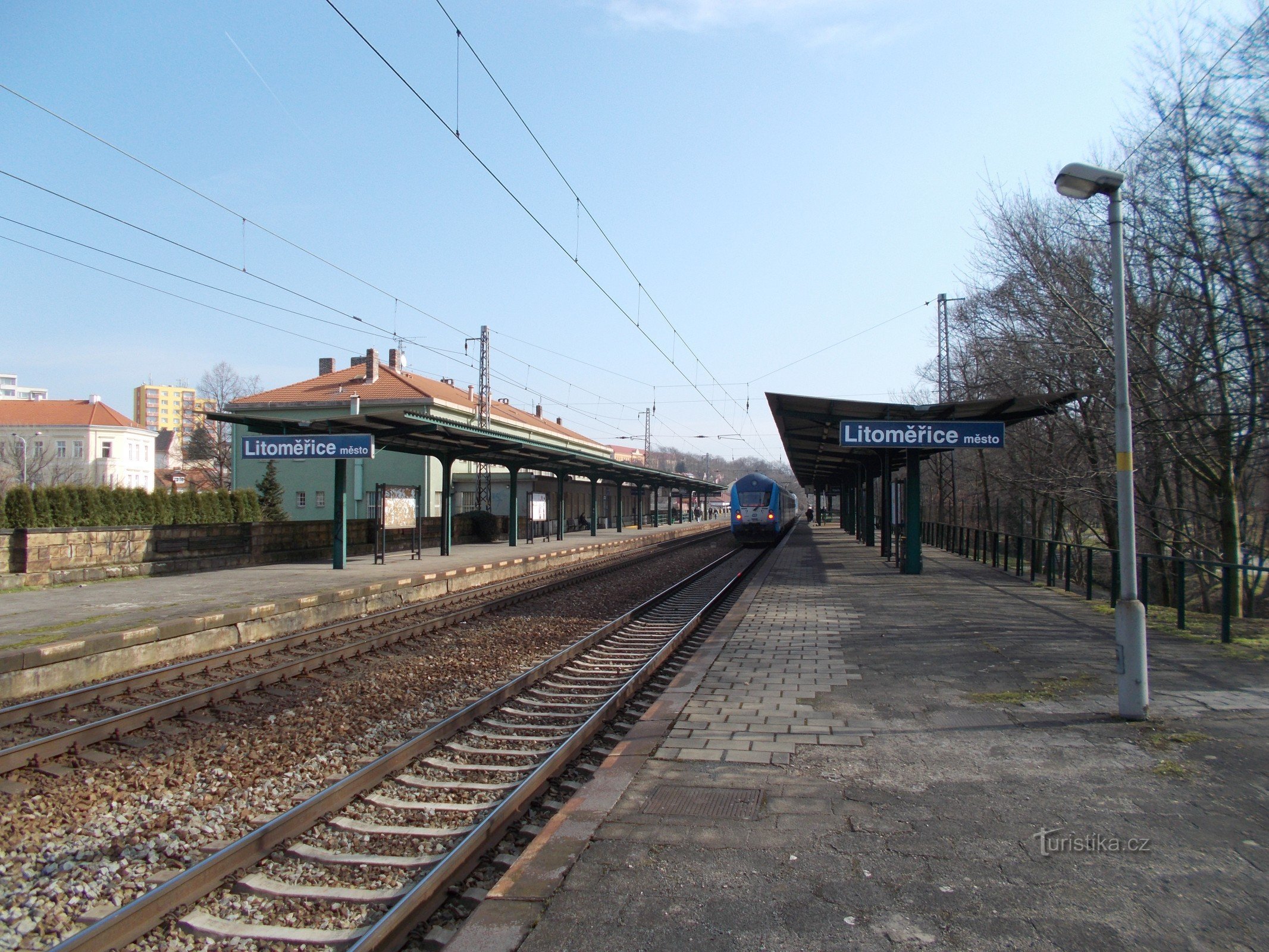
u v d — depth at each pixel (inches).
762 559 1015.6
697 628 503.8
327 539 892.0
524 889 147.8
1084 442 741.3
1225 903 138.6
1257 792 187.9
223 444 2151.8
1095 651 357.1
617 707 300.7
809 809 183.6
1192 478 660.1
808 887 146.9
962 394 1131.3
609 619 548.1
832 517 3159.5
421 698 328.5
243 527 779.4
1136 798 185.8
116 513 1113.4
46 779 234.7
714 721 259.4
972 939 128.6
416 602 651.5
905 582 675.4
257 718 299.7
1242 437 521.7
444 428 773.9
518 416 2148.1
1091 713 255.9
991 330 908.6
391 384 1585.9
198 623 434.9
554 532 1680.6
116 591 561.9
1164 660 329.1
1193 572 675.4
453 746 260.5
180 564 701.9
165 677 355.3
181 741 271.3
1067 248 722.8
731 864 156.7
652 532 1772.9
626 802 190.1
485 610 569.6
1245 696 271.9
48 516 1005.8
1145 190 571.2
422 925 151.5
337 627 476.4
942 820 175.8
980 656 352.5
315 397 1568.7
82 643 363.3
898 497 1085.8
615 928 134.0
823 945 127.8
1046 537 1146.7
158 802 216.4
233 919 155.3
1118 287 254.4
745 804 187.5
